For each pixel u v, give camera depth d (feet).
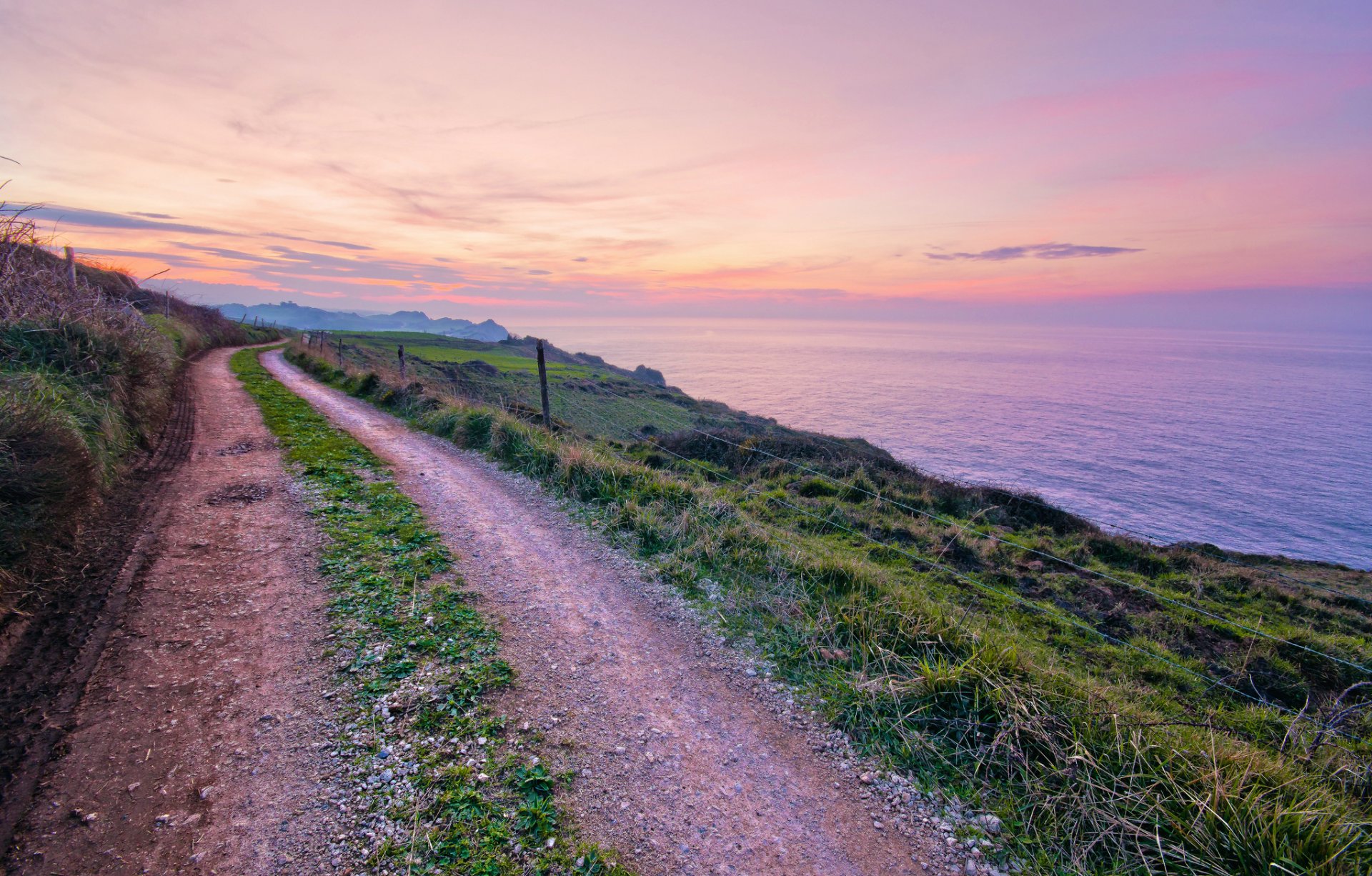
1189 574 31.17
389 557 21.99
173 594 18.24
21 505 17.46
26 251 40.09
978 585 25.93
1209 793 10.91
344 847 9.98
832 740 13.60
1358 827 10.07
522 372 170.09
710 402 164.35
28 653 14.75
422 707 13.73
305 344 151.43
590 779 11.98
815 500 38.04
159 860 9.53
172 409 48.52
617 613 19.11
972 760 12.79
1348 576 42.60
